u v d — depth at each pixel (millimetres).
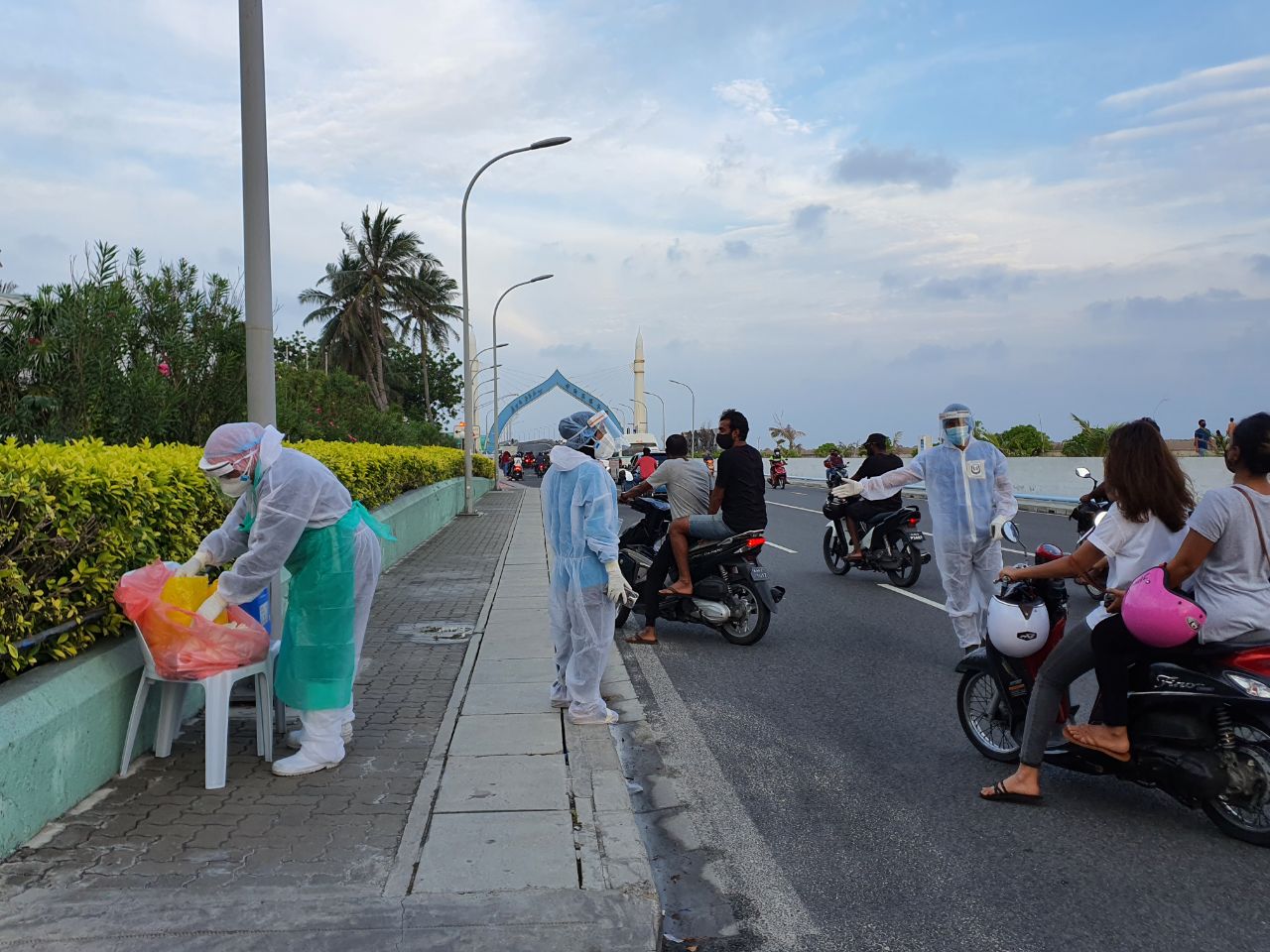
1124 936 3471
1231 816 4289
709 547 8586
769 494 33469
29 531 4199
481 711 6125
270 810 4387
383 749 5332
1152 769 4371
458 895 3516
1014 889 3865
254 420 6152
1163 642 4148
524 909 3412
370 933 3236
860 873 4051
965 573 7508
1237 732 4211
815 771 5340
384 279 51188
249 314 6137
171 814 4309
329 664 4902
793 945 3465
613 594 5691
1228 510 4105
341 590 4910
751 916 3691
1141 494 4438
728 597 8586
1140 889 3836
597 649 5828
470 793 4648
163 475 5402
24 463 4336
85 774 4477
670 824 4625
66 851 3885
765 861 4191
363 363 52219
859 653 8250
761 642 8773
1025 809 4711
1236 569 4176
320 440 14414
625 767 5461
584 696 5828
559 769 5016
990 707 5688
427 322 52812
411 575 12820
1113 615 4484
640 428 93500
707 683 7320
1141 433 4473
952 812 4695
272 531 4672
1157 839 4316
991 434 30734
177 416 9656
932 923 3602
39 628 4410
